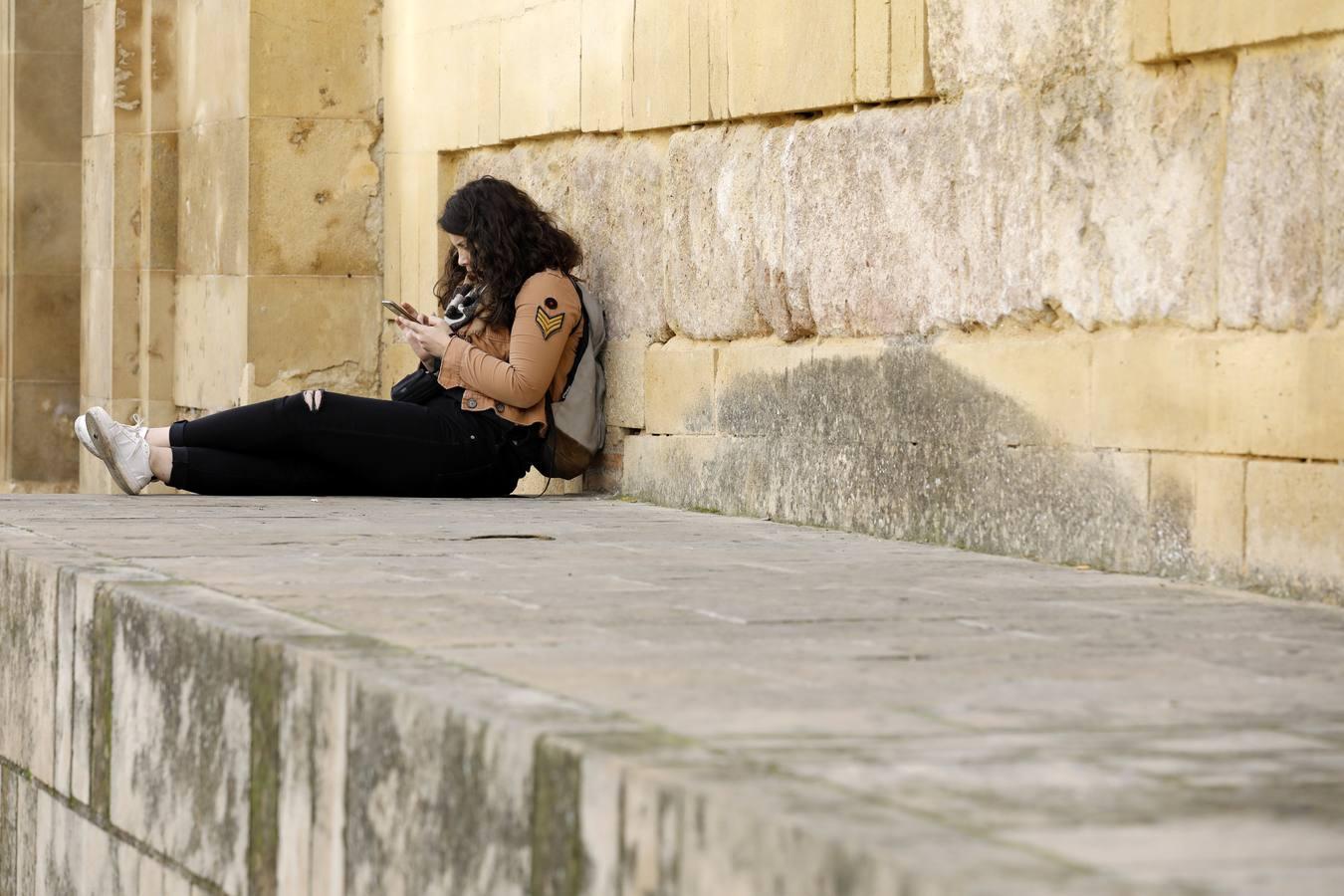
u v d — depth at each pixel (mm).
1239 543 5156
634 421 8484
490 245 8453
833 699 3268
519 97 9516
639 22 8336
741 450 7617
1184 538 5371
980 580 5238
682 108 8016
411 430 8328
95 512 7270
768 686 3389
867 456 6820
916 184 6543
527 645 3850
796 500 7238
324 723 3615
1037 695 3354
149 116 12414
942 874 2145
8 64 14109
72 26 14141
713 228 7828
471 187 8555
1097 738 2965
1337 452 4840
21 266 14148
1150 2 5469
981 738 2939
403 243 10922
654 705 3176
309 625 4090
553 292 8406
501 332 8562
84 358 13203
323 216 11188
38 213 14156
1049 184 5910
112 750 4730
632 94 8422
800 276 7223
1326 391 4875
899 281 6660
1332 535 4836
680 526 6996
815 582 5105
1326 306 4895
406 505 7891
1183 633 4211
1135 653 3889
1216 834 2363
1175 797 2559
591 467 8867
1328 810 2498
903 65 6594
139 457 8227
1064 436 5844
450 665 3580
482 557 5676
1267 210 5094
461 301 8625
